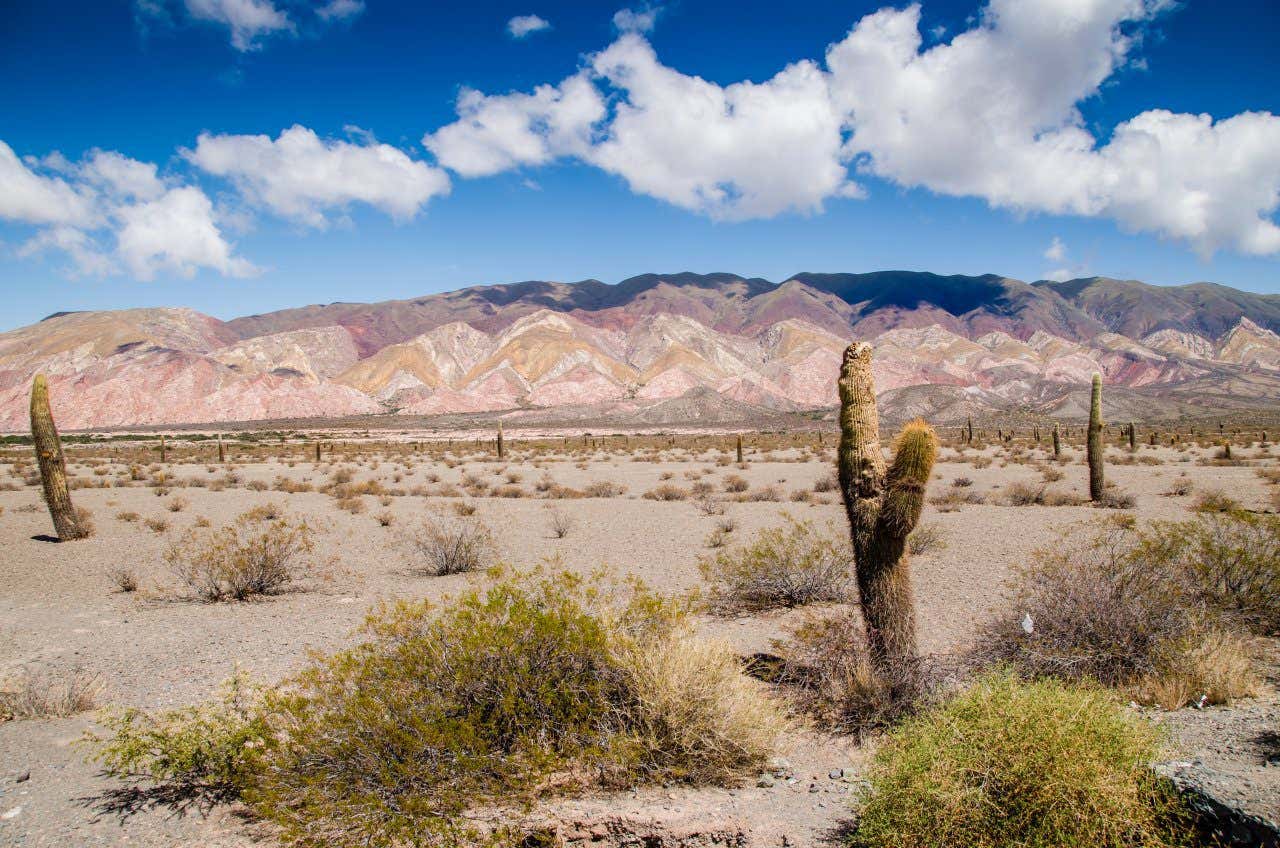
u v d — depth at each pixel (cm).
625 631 625
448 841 455
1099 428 2273
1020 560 1348
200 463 6256
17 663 906
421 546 1509
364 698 506
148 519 2288
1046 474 3155
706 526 2047
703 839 468
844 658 685
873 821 439
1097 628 695
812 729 642
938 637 880
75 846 484
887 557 664
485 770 505
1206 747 504
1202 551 897
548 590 654
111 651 950
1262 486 2680
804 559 1120
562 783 530
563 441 10912
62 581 1422
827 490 3053
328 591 1297
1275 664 733
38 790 568
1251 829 384
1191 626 723
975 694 484
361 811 470
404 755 494
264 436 14012
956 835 420
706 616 1037
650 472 4581
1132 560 779
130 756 568
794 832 468
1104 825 400
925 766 435
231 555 1302
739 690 597
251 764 525
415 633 589
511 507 2731
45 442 1934
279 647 939
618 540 1827
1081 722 433
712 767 552
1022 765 416
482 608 598
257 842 486
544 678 554
